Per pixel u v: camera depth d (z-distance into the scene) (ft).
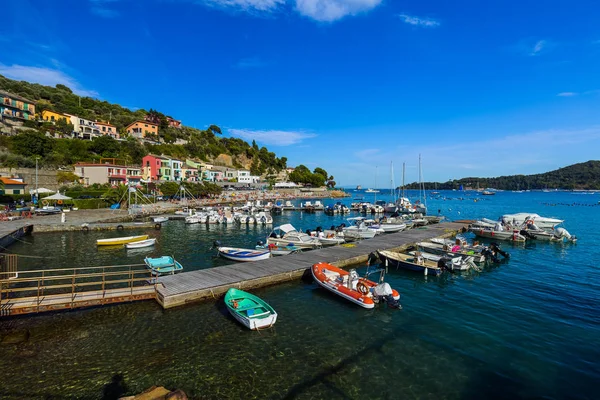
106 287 71.10
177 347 46.98
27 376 39.78
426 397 37.14
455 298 68.95
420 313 60.70
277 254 99.81
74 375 40.16
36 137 256.73
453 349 47.73
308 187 568.00
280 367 42.55
